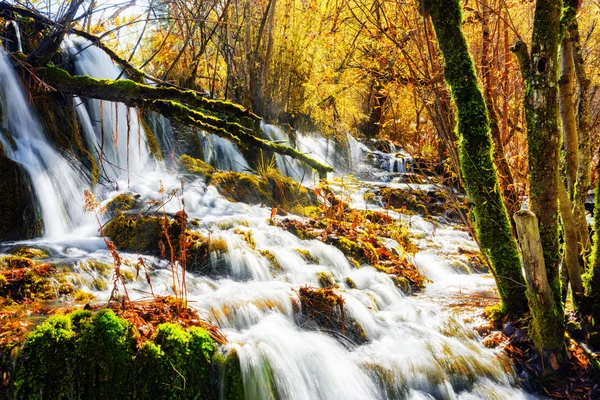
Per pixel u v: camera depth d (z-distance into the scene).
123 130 9.12
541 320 4.43
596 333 4.77
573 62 5.28
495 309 5.29
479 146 4.93
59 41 7.48
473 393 4.32
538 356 4.56
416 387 4.27
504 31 7.87
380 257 7.20
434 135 8.22
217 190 8.49
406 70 6.43
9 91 7.05
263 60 13.91
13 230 5.97
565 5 4.86
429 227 9.90
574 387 4.29
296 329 4.57
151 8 10.12
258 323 4.44
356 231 7.79
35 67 7.30
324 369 4.02
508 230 5.03
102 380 3.25
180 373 3.37
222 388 3.46
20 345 3.22
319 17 13.40
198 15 11.35
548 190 4.43
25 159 6.66
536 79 4.39
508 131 8.23
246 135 7.33
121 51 12.71
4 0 7.57
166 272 5.36
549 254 4.46
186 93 6.78
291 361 3.87
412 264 7.18
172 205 7.22
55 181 6.79
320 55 13.91
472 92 4.89
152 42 12.60
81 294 4.49
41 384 3.14
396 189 11.72
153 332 3.58
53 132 7.46
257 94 13.46
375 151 16.67
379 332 4.93
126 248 5.90
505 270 5.04
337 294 5.16
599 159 5.07
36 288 4.48
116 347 3.31
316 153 13.65
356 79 8.16
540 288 4.35
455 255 8.03
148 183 8.23
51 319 3.37
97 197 7.33
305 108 14.97
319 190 9.20
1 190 5.94
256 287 5.24
